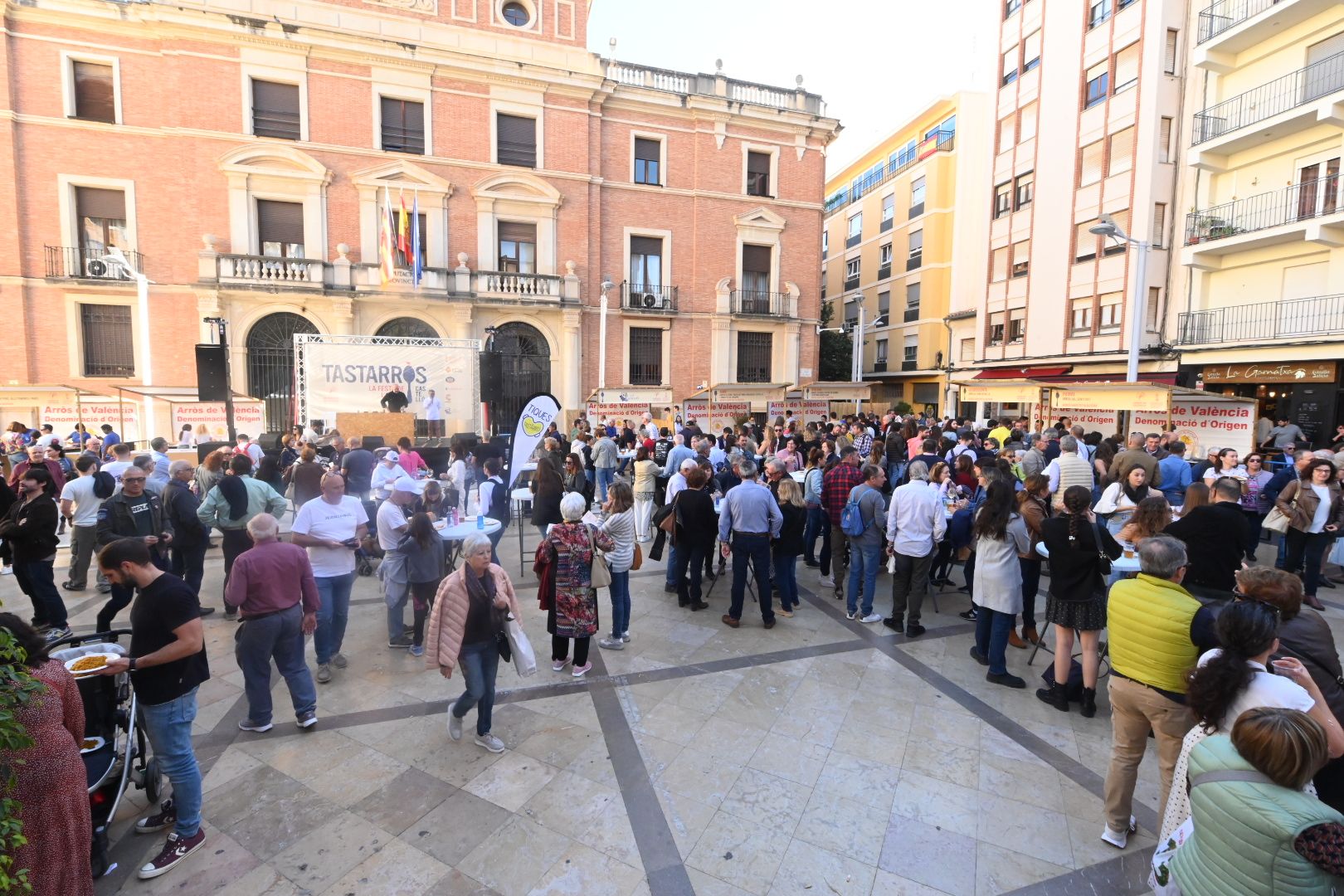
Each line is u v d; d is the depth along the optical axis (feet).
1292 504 23.07
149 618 10.47
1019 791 12.62
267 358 61.11
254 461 35.83
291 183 60.29
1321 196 49.01
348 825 11.50
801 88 79.36
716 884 10.22
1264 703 7.95
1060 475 25.39
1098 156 65.92
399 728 14.73
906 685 16.94
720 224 76.59
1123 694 10.60
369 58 61.16
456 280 64.85
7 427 53.88
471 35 65.05
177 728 10.52
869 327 96.84
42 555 18.69
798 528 21.49
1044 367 72.54
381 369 53.98
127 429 55.67
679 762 13.46
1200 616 9.89
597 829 11.45
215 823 11.51
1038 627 21.09
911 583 20.35
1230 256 56.08
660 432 54.24
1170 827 8.56
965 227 94.02
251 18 57.21
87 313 57.47
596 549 17.13
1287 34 52.01
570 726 14.84
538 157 67.97
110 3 54.85
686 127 74.79
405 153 63.16
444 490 29.30
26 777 7.94
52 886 8.12
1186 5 59.57
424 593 18.52
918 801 12.26
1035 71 73.26
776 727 14.87
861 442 40.91
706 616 22.02
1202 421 37.88
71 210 56.08
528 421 30.32
